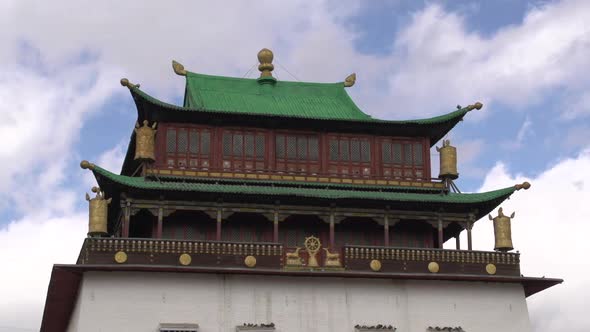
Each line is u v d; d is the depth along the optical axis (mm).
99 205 45781
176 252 44719
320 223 50250
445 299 46938
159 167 48406
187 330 43562
